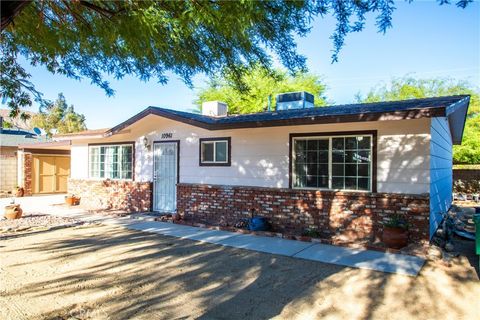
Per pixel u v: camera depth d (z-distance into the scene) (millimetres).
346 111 8086
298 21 4684
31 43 5496
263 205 9641
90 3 4445
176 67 6066
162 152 12453
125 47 5137
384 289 5176
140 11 3943
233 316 4293
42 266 6305
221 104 14617
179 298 4859
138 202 12969
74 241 8312
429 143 7574
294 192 9109
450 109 7086
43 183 20312
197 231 9398
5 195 18844
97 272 5980
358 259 6672
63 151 21359
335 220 8508
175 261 6645
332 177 8805
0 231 9430
